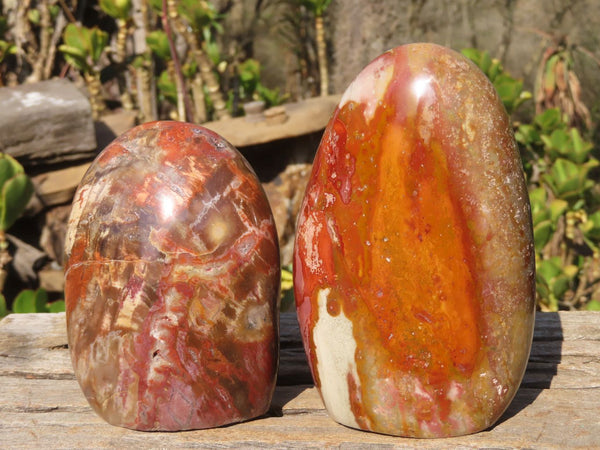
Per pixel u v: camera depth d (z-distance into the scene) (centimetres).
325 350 30
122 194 30
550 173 75
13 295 67
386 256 28
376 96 28
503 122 28
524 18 137
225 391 30
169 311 29
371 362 29
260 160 76
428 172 27
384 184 28
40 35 87
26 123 66
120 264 29
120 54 83
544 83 90
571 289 71
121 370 30
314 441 30
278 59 140
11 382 37
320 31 93
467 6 137
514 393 30
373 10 111
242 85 93
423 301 28
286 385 36
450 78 28
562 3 134
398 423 29
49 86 71
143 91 85
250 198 31
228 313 30
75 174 68
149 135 31
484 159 28
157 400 30
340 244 29
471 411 29
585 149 72
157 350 29
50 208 68
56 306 57
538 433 30
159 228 29
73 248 30
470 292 28
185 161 30
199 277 29
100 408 31
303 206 30
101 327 30
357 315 29
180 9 74
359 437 30
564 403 33
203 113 83
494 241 28
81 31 77
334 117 29
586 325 41
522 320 29
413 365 28
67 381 37
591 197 73
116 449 30
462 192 28
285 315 45
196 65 86
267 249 31
